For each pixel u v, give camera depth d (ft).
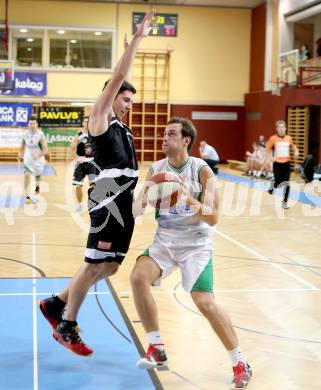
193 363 12.67
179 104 79.66
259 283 19.81
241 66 80.59
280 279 20.42
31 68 76.23
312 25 72.43
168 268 11.86
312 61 63.26
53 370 12.10
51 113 74.59
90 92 77.56
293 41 72.18
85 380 11.62
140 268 11.69
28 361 12.56
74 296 12.23
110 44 77.30
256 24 78.38
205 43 79.41
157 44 78.54
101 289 18.20
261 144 61.82
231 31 79.82
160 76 78.64
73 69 76.79
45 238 27.43
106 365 12.39
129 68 11.33
